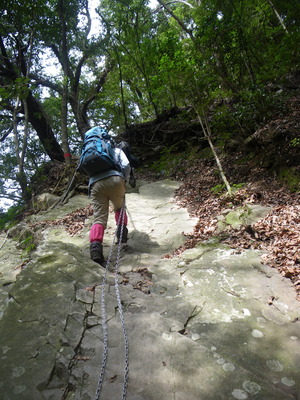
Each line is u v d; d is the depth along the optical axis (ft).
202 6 23.03
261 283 8.71
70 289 8.36
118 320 7.33
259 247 10.64
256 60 22.72
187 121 29.12
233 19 19.43
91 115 46.60
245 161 19.04
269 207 13.44
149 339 6.69
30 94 31.94
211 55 19.69
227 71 21.58
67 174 25.26
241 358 6.28
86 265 9.97
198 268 9.84
